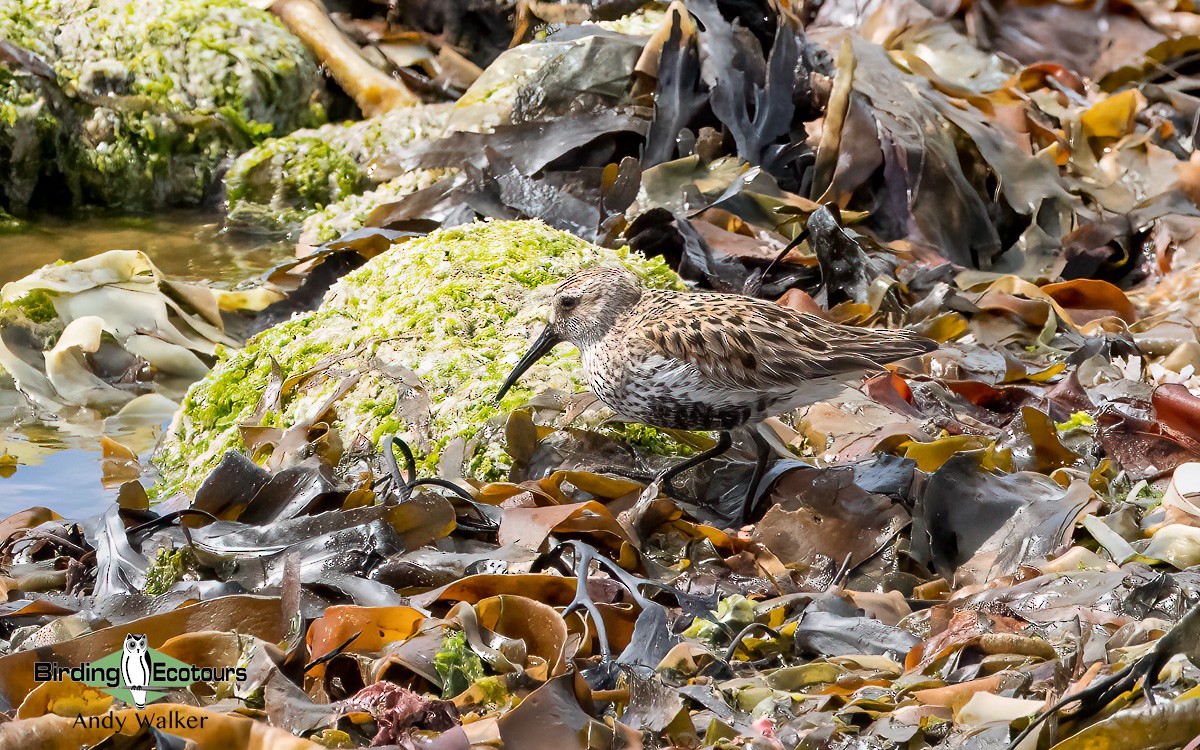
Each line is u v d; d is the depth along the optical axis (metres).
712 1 15.53
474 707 6.08
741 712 6.09
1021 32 17.75
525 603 6.62
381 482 8.66
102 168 17.59
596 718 5.89
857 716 5.98
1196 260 13.80
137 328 12.84
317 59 18.59
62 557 8.25
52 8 17.95
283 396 10.02
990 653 6.39
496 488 8.38
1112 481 8.91
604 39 16.14
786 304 11.90
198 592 7.20
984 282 13.05
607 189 13.43
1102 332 12.05
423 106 17.69
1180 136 16.48
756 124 14.81
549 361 9.96
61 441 11.29
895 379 10.58
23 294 12.80
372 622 6.57
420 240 11.23
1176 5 17.50
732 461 9.45
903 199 14.21
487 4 19.53
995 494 8.22
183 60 17.70
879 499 8.22
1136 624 6.43
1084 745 5.34
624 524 8.13
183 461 10.40
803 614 6.96
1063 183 14.88
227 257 15.63
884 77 15.12
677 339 8.71
